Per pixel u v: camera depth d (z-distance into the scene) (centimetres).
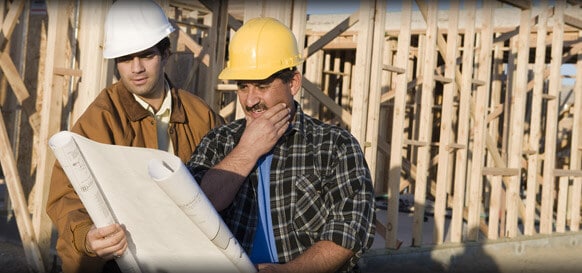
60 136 180
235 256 196
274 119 227
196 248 196
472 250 740
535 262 791
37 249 544
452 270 698
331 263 214
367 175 228
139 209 193
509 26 1101
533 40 1102
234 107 667
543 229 885
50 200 262
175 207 191
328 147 229
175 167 185
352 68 1323
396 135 639
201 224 186
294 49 238
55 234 614
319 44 589
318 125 236
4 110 789
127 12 296
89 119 285
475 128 749
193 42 723
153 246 196
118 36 292
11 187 559
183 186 179
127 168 192
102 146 189
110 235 188
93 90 514
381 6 594
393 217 648
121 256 193
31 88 747
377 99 600
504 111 1159
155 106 306
